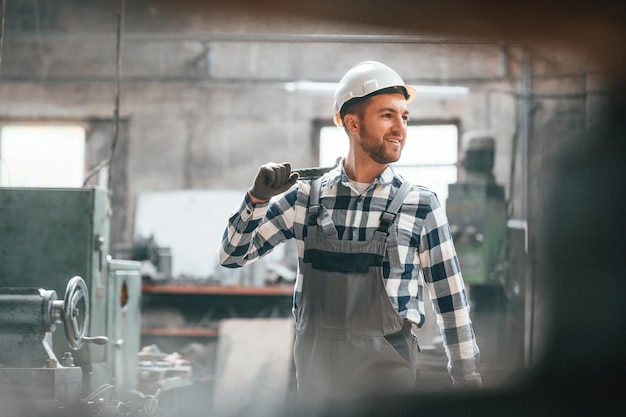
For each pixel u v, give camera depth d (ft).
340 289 9.20
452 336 9.39
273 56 33.45
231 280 29.30
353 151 9.70
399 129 9.60
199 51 33.58
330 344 9.16
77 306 12.32
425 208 9.46
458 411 10.92
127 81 33.53
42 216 14.21
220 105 33.42
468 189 24.23
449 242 9.46
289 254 29.63
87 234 14.16
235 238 9.46
